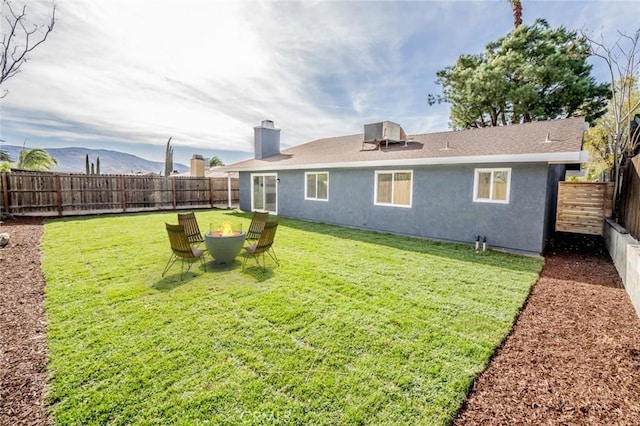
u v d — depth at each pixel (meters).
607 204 8.51
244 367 2.83
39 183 13.23
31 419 2.22
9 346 3.12
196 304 4.21
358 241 8.55
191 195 18.45
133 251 7.09
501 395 2.50
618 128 8.59
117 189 15.59
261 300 4.35
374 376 2.71
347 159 11.08
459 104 19.73
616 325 3.69
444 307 4.16
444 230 8.81
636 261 4.19
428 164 8.66
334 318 3.81
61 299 4.32
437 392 2.52
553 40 16.06
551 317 3.92
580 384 2.63
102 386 2.56
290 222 12.34
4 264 5.92
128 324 3.62
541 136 8.13
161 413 2.29
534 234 7.28
